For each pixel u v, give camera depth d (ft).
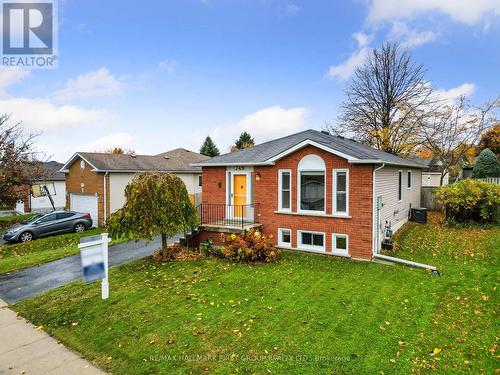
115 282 30.81
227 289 27.71
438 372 15.66
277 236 42.22
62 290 29.40
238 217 47.06
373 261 35.27
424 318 21.30
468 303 23.41
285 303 24.34
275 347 18.37
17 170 71.97
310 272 31.81
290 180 40.86
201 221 45.14
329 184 38.09
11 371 17.38
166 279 31.04
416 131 88.99
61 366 17.75
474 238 44.06
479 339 18.48
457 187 53.52
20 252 48.26
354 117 97.91
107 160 77.20
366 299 24.64
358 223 36.32
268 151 47.67
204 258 38.32
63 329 22.11
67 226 61.36
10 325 23.18
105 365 17.60
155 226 36.32
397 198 50.52
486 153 85.56
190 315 22.88
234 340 19.34
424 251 38.63
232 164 44.73
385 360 16.78
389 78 93.25
